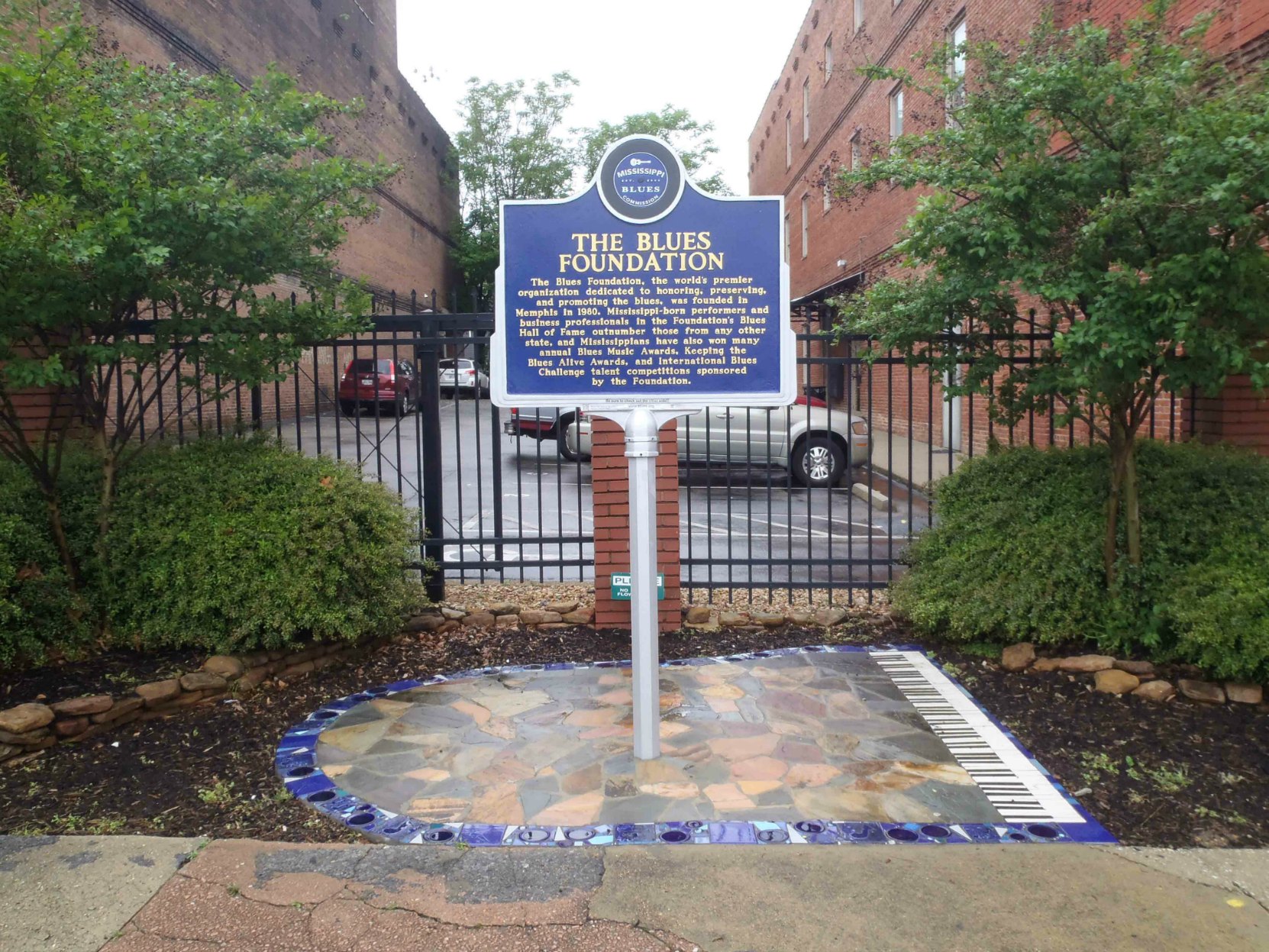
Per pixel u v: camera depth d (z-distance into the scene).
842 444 12.46
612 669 5.42
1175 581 4.95
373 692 5.06
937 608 5.43
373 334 6.15
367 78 26.48
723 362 4.13
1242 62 5.41
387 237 28.42
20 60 4.75
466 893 3.10
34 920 2.97
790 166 27.81
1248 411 6.19
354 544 5.28
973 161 4.83
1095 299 4.48
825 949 2.82
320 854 3.35
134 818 3.66
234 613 4.95
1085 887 3.13
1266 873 3.22
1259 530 4.99
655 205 4.11
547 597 6.64
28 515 5.12
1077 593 5.13
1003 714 4.66
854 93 19.20
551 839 3.45
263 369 5.30
